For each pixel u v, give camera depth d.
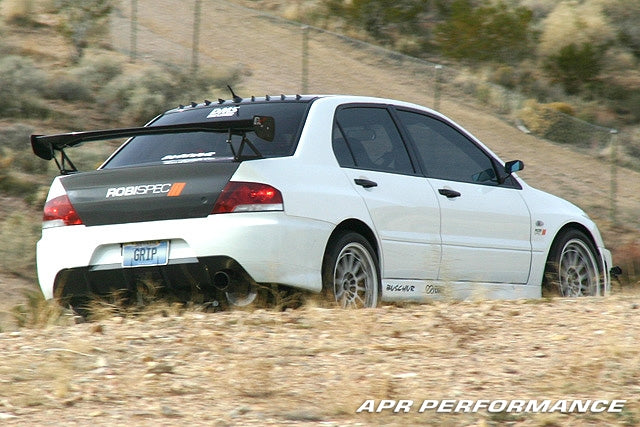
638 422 15.79
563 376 18.09
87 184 24.89
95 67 80.69
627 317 22.83
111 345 20.53
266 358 19.42
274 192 23.56
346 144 26.50
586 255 33.62
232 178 23.58
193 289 24.28
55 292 25.16
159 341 20.81
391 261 26.69
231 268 23.28
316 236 24.25
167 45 97.25
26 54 85.38
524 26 111.75
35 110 67.94
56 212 25.03
